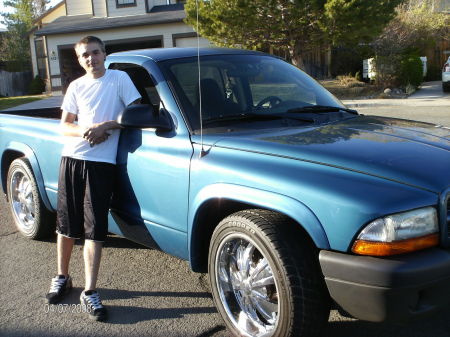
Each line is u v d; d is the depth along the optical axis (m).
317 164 2.92
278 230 2.87
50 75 26.92
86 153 3.71
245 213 3.04
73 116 3.89
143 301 3.91
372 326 3.38
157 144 3.66
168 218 3.60
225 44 18.31
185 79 3.88
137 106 3.57
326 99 4.29
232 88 3.99
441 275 2.59
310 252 2.85
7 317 3.76
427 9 22.80
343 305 2.68
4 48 41.81
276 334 2.91
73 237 3.85
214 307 3.77
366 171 2.81
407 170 2.80
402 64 20.00
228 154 3.23
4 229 5.79
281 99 4.05
